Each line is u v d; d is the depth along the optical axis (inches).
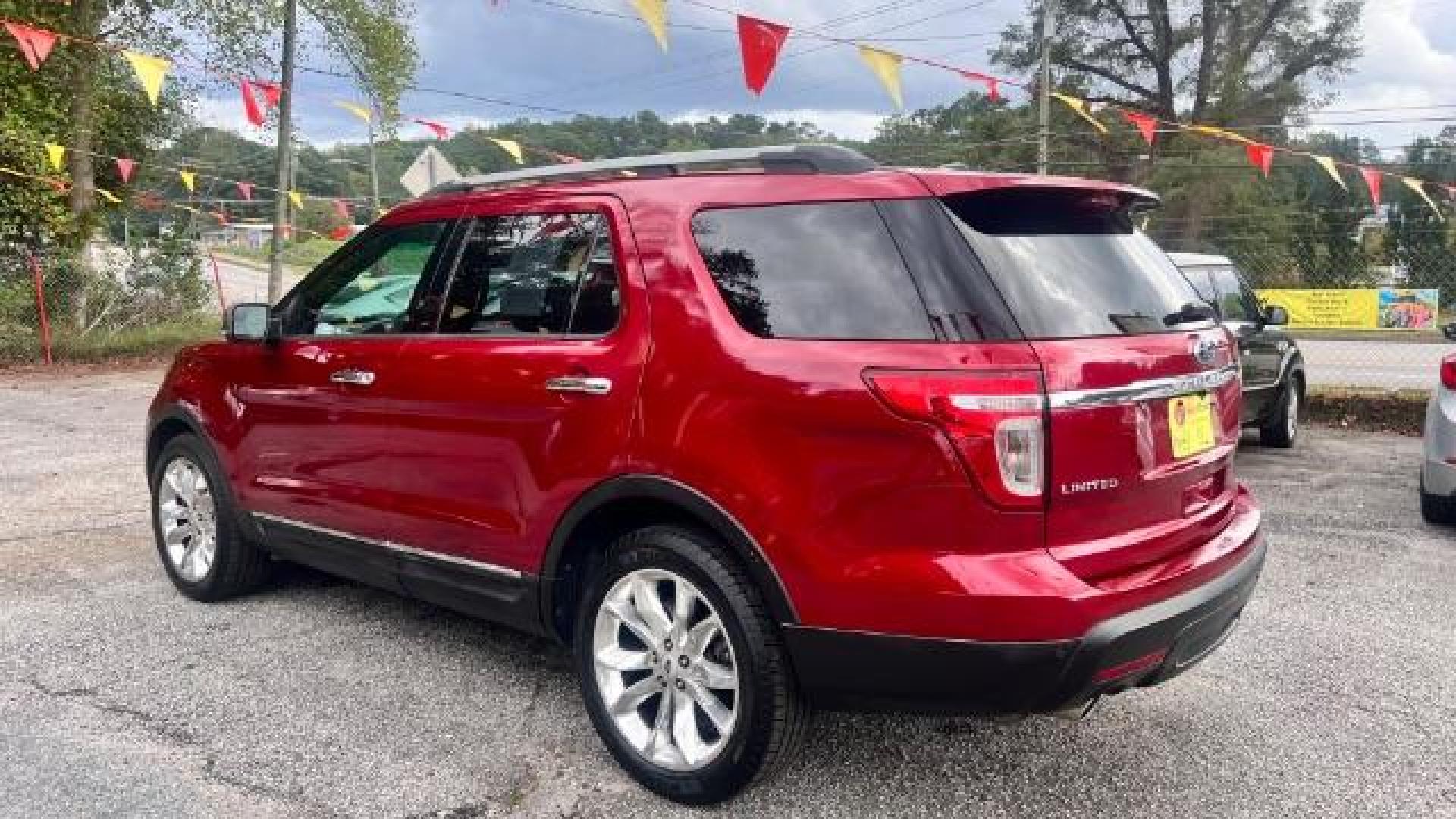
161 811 119.8
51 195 624.7
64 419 425.4
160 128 762.2
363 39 699.4
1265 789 127.3
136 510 268.8
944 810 121.7
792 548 111.6
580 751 136.1
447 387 144.8
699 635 121.1
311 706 149.0
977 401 103.0
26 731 140.3
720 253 123.3
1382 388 454.9
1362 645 175.3
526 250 142.9
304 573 213.9
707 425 117.4
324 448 166.4
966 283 108.5
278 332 173.8
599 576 128.7
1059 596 102.3
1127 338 115.9
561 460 130.6
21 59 625.3
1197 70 1588.3
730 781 118.2
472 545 144.0
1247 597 126.7
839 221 117.2
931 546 105.6
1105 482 109.0
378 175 813.9
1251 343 341.4
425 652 170.1
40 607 192.2
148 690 154.3
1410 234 639.8
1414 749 137.6
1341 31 1545.3
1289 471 330.0
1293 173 1251.2
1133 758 135.1
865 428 107.1
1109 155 1374.3
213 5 666.2
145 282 703.7
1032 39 1605.6
